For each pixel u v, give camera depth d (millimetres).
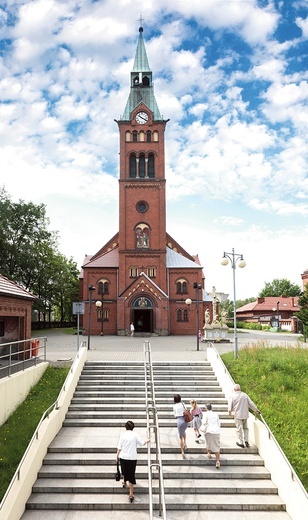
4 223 51875
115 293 50375
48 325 67062
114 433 14664
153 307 48125
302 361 20359
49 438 13562
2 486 11008
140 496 11242
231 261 23672
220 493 11570
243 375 19344
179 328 50438
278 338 42312
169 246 56969
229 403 13852
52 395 17406
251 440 14242
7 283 21359
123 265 49750
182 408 13266
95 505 10875
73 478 12031
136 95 52375
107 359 22688
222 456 13141
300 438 14086
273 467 12055
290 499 10734
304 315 37312
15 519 10023
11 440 13414
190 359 22812
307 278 52031
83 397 17422
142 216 50406
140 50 54125
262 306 81438
